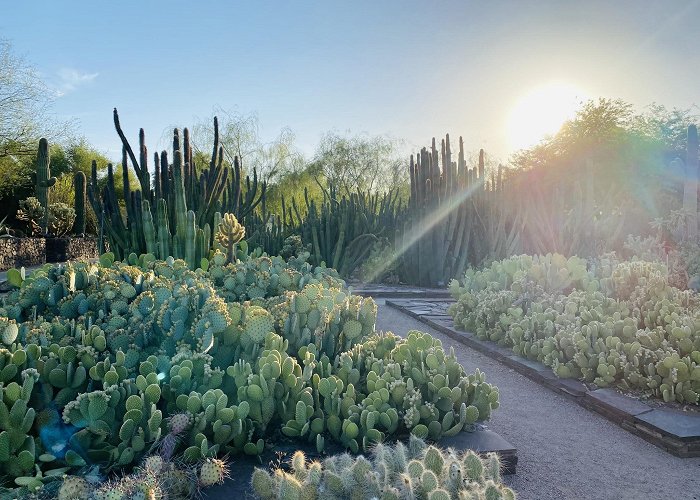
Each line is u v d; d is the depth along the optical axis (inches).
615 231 508.4
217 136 371.9
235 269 242.5
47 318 189.0
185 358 142.0
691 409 170.9
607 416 177.0
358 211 576.1
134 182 1306.6
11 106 878.4
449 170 511.2
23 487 106.7
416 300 432.1
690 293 258.8
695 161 453.4
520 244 555.5
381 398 143.3
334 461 112.0
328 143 1326.3
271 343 153.1
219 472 112.7
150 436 120.1
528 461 145.7
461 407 145.6
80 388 132.5
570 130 1077.8
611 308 235.9
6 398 116.6
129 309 180.1
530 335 239.0
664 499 126.6
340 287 251.3
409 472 98.7
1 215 1085.8
